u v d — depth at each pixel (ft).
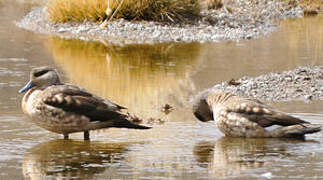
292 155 32.78
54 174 29.48
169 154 33.01
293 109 42.93
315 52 68.69
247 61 63.62
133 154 33.04
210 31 82.64
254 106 36.83
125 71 58.59
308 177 28.86
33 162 31.45
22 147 34.42
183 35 79.71
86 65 61.41
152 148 34.24
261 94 48.08
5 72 56.90
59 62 62.75
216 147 34.50
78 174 29.48
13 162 31.48
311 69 57.21
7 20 91.71
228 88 50.26
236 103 37.14
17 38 76.74
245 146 34.76
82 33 81.25
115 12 84.43
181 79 54.90
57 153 33.27
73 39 77.15
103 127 36.35
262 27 88.53
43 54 66.95
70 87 36.83
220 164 31.09
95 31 81.87
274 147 34.45
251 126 36.45
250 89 49.78
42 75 37.06
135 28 82.23
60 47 71.56
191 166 30.71
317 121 39.47
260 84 51.26
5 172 29.76
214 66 61.05
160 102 46.29
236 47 72.54
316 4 108.27
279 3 107.24
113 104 36.78
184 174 29.40
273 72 57.67
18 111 42.78
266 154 32.96
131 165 30.99
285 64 61.72
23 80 53.57
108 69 59.52
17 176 29.14
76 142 35.86
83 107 35.65
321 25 91.76
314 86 50.37
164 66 61.21
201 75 56.75
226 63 62.59
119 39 77.56
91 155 32.86
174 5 87.25
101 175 29.30
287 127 36.45
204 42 76.28
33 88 36.99
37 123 36.35
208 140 36.14
